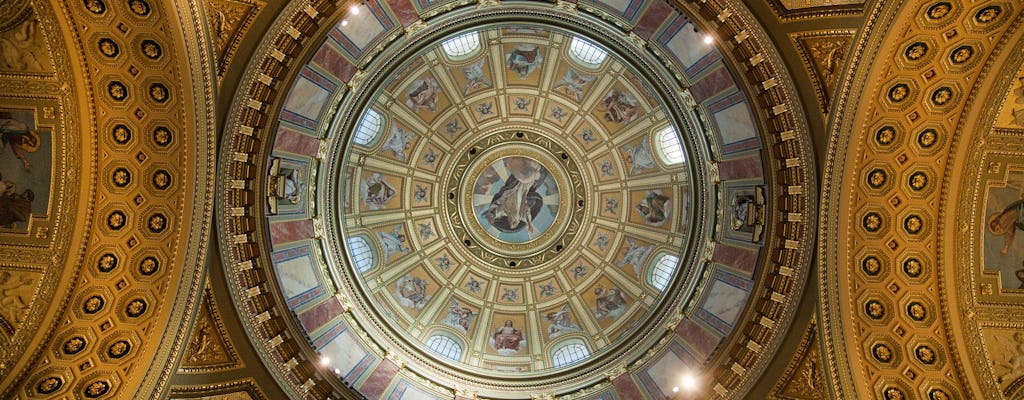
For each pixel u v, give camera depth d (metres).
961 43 13.91
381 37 18.42
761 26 15.27
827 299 16.75
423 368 22.42
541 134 28.47
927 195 15.95
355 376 20.31
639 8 17.67
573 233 28.55
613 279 27.42
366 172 26.58
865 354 16.53
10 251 15.34
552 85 27.17
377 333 22.23
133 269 15.93
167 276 16.03
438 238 28.39
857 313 16.66
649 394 20.56
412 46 20.05
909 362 16.33
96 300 15.68
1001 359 15.84
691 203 21.81
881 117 15.27
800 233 17.06
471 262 28.55
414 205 28.11
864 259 16.55
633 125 26.89
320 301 20.45
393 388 21.11
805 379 17.05
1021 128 15.05
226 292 16.92
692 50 17.58
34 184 15.42
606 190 28.30
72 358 15.29
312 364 18.83
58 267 15.43
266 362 17.58
